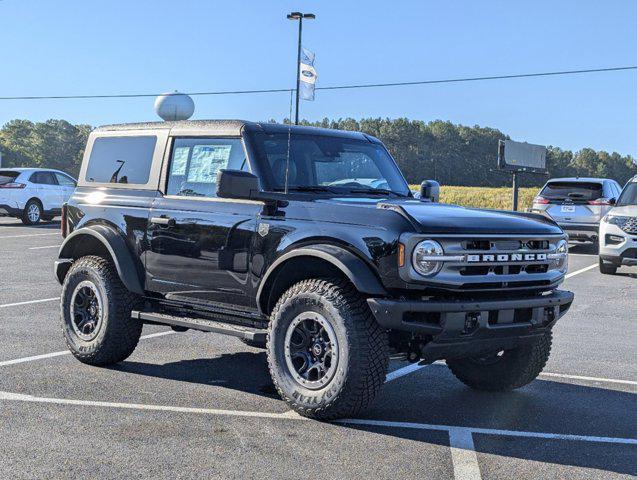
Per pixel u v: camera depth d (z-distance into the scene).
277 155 5.91
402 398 5.92
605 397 6.04
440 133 161.25
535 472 4.25
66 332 6.74
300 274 5.54
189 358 7.12
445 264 4.91
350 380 4.94
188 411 5.29
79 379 6.14
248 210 5.67
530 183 167.62
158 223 6.25
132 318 6.53
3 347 7.30
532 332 5.35
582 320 9.82
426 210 5.31
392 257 4.87
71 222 7.01
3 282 12.03
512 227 5.29
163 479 3.98
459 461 4.39
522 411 5.59
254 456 4.38
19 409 5.22
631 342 8.38
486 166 161.88
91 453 4.36
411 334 5.15
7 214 24.97
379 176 6.44
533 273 5.35
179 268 6.11
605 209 19.92
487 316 5.00
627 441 4.87
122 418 5.07
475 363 6.14
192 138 6.30
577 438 4.91
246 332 5.50
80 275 6.64
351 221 5.13
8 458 4.24
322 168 6.11
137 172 6.62
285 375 5.25
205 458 4.32
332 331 5.01
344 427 5.02
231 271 5.73
